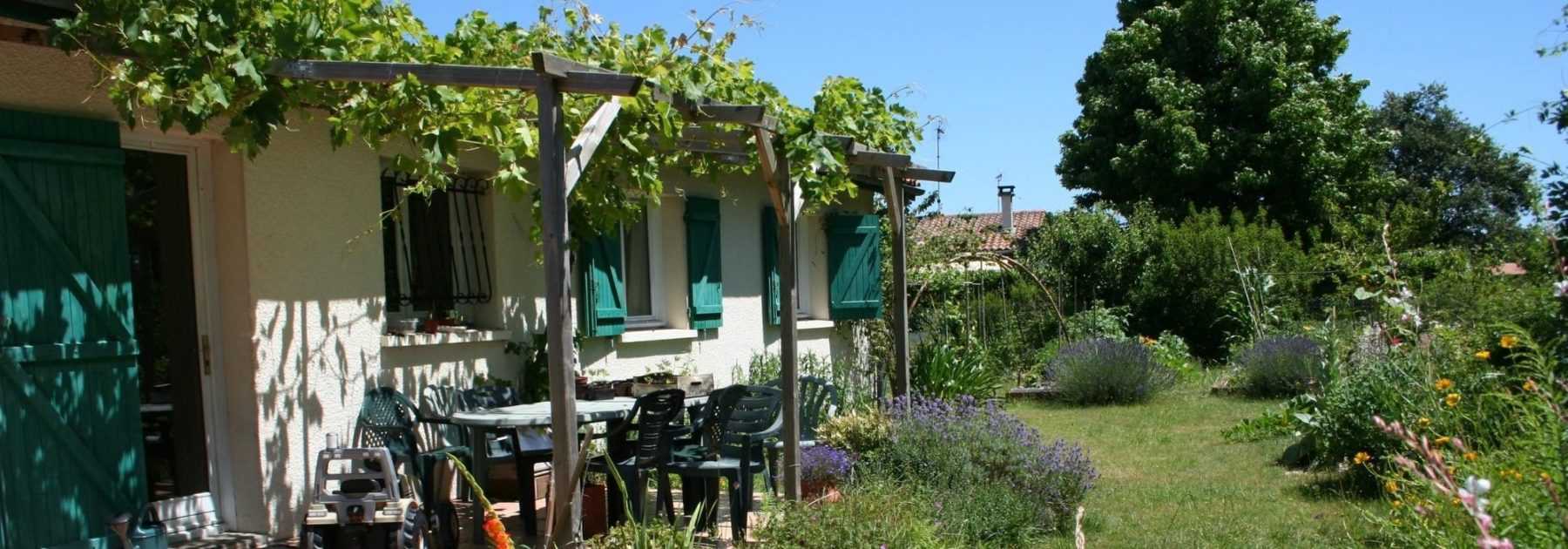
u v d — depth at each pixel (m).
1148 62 25.59
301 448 6.04
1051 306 19.20
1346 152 25.52
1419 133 36.19
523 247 7.77
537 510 6.77
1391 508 5.59
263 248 5.84
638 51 5.92
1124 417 12.39
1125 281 21.95
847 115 7.19
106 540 5.19
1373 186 25.89
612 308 8.53
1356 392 7.64
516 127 5.75
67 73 5.06
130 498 5.31
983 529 6.06
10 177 4.79
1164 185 25.31
